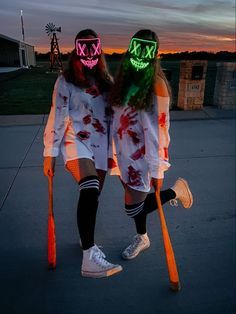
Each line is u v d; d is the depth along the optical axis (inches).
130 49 76.4
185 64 314.3
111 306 79.0
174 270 82.1
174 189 96.6
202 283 86.9
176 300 81.0
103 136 84.4
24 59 1651.1
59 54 1091.9
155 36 76.7
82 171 77.9
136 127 80.9
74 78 81.0
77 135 81.4
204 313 76.9
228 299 81.4
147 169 84.3
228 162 182.9
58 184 150.9
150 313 76.9
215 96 340.8
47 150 81.2
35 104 382.6
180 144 215.6
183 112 313.7
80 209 76.5
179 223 117.5
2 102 401.4
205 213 125.1
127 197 87.9
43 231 111.6
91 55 79.4
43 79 780.6
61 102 80.8
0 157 187.5
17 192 142.1
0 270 91.7
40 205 130.3
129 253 96.0
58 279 88.2
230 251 101.3
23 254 99.0
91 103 82.0
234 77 318.3
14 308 78.3
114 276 89.4
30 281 87.4
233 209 128.6
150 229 113.0
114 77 83.4
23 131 244.7
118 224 116.7
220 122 280.8
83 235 77.3
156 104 79.1
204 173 166.4
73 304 79.7
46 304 79.7
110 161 88.4
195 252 100.5
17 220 118.6
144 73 76.4
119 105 80.1
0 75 935.7
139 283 86.8
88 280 87.9
